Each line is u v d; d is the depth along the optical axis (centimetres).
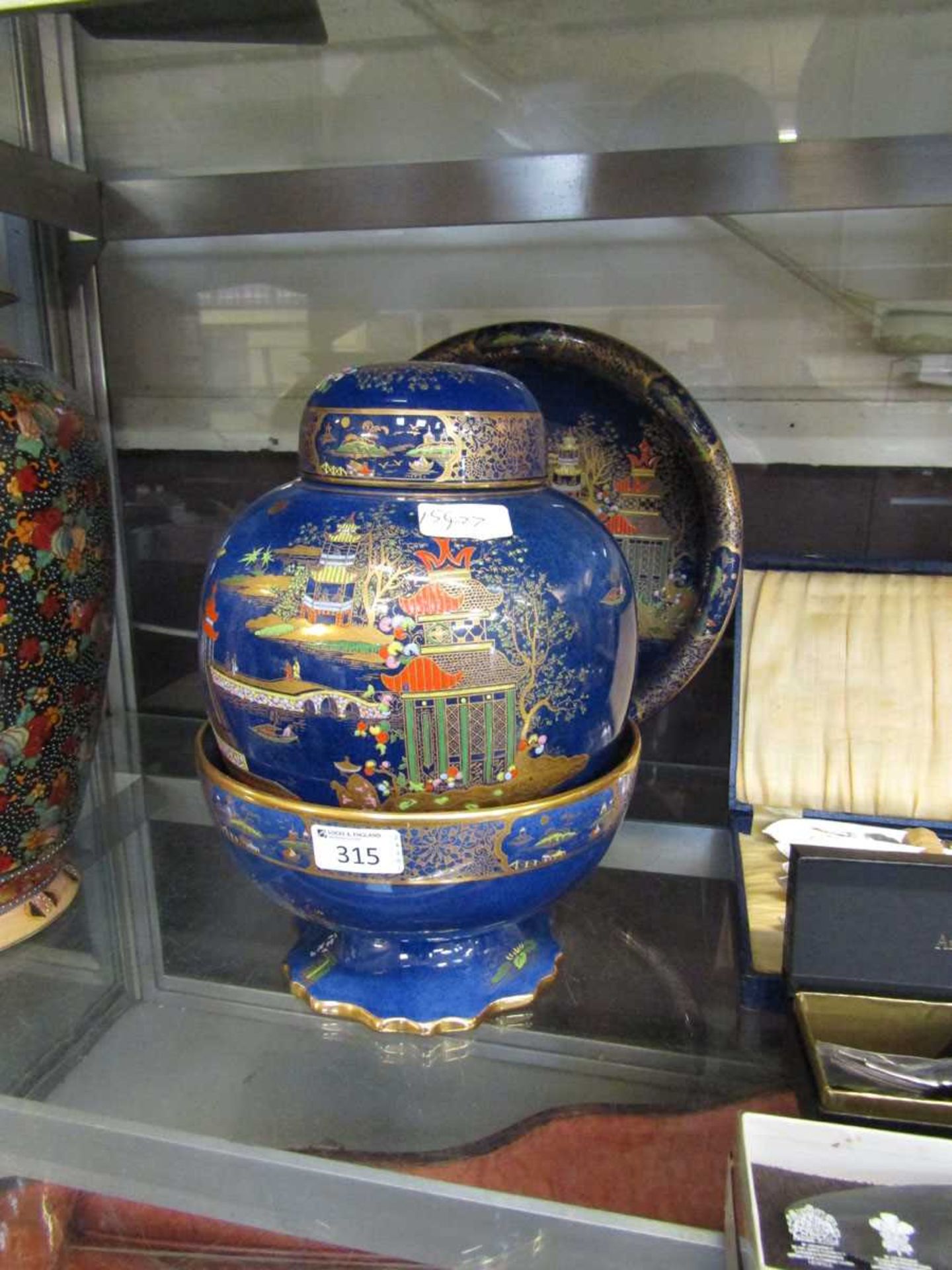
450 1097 59
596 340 76
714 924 74
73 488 62
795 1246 41
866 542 88
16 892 71
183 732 104
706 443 75
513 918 57
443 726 49
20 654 60
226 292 96
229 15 84
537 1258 50
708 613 76
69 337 97
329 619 48
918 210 81
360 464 52
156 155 95
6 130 91
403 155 91
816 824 75
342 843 51
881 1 78
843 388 86
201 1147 54
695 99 84
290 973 65
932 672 79
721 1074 60
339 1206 53
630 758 58
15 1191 61
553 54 85
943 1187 43
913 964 56
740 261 86
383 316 94
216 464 99
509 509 52
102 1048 63
